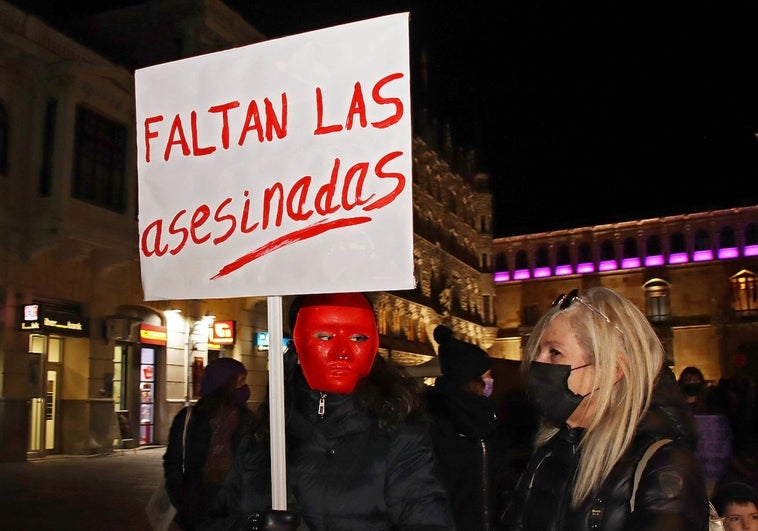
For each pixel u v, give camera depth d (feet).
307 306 8.63
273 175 8.45
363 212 7.96
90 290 56.90
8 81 51.31
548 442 6.83
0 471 44.57
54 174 52.03
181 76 9.09
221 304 72.08
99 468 47.39
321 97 8.30
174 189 8.99
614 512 5.80
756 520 11.12
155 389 64.18
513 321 188.34
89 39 72.49
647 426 6.07
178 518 13.25
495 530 6.98
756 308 162.91
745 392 18.63
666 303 172.45
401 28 8.05
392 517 8.21
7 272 49.93
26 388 50.67
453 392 12.62
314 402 8.55
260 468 8.75
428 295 140.46
